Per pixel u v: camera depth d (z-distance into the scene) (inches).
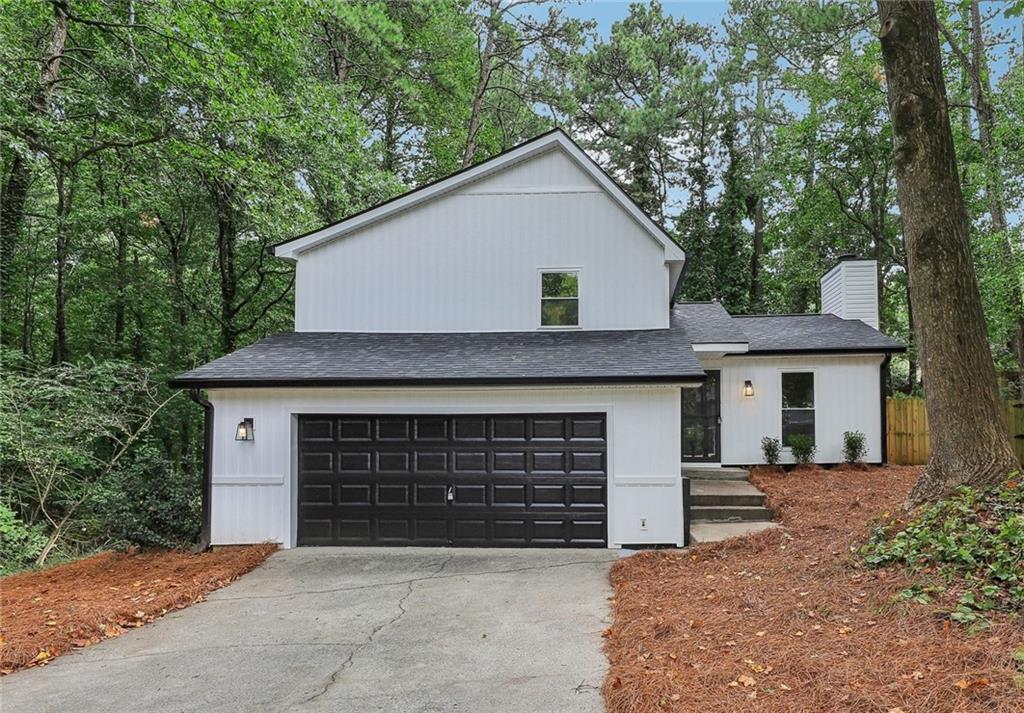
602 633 209.6
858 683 146.9
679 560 296.7
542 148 429.7
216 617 239.5
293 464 354.0
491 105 911.7
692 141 1010.1
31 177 531.2
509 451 349.7
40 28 460.1
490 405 350.0
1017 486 236.8
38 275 652.7
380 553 336.8
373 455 354.6
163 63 423.5
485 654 193.8
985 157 605.0
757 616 202.8
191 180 561.3
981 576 195.6
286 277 712.4
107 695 171.5
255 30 462.9
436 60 762.8
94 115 440.5
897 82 268.8
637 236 428.1
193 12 408.2
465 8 794.2
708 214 1019.9
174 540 358.3
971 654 153.1
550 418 349.1
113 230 644.1
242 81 432.1
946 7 610.5
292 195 513.0
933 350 261.7
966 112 678.5
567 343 400.2
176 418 649.6
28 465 390.9
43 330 714.8
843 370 521.0
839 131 772.0
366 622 229.1
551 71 979.9
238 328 680.4
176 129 451.8
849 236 881.5
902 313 956.0
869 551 241.8
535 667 181.8
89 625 223.5
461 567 306.0
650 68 955.3
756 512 382.6
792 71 890.7
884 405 516.7
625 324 426.3
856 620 188.7
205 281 687.1
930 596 192.9
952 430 254.8
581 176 431.2
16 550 363.9
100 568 315.6
